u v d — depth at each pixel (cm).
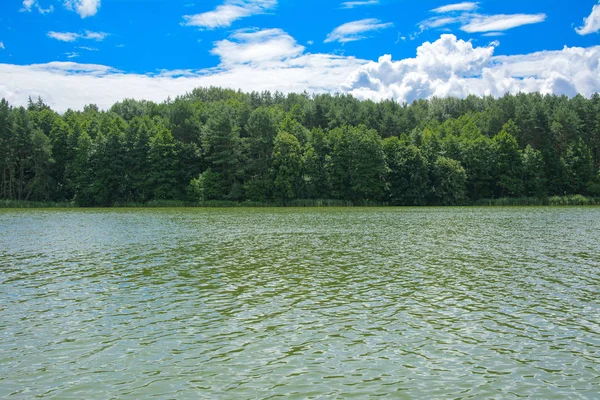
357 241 3759
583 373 1214
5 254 3102
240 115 13688
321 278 2306
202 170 12050
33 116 13138
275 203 11100
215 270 2520
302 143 12506
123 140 11450
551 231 4550
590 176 11925
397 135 15425
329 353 1346
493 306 1803
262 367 1255
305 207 10600
